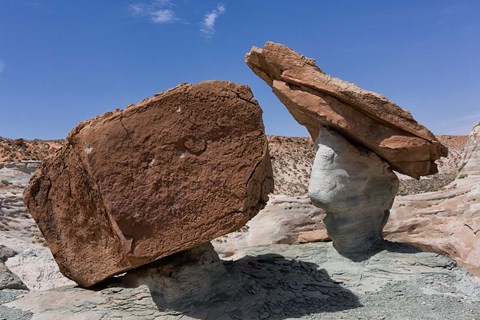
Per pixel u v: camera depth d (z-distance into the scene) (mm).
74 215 7723
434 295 7656
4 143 51094
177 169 6887
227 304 7148
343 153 8914
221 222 6844
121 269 7430
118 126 6867
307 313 7035
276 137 59844
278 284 8102
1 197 20781
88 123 7242
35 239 17672
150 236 6809
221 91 6965
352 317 6883
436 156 9180
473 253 10172
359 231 9188
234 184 6863
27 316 6848
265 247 10406
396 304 7359
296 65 8734
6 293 8070
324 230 11016
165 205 6844
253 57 9508
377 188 9359
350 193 8961
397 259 8758
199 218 6871
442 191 12578
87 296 7434
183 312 6914
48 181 7867
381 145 8570
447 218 11656
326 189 8836
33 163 36375
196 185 6895
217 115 6953
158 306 7023
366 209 9203
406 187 29031
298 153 54625
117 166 6816
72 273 7871
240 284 7746
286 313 7027
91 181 7352
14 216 20000
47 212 7879
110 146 6836
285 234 11969
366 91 8344
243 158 6926
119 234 6781
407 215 12062
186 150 6918
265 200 7375
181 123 6906
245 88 7047
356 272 8539
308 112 9023
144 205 6797
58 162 7734
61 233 7855
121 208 6742
